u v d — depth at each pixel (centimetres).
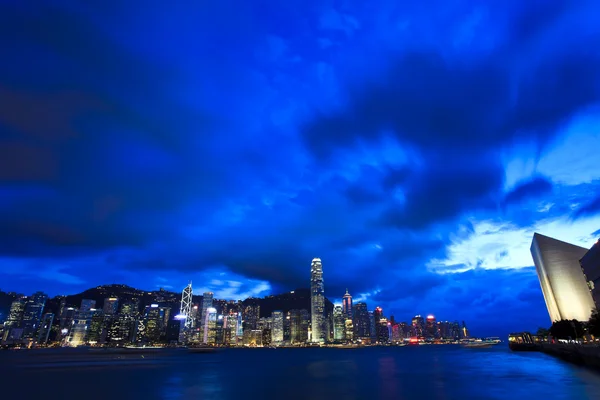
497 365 11444
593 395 5153
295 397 5931
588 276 13500
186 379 9325
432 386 6894
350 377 9212
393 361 16450
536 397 5181
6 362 17525
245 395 6281
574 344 10612
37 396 6456
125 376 10350
